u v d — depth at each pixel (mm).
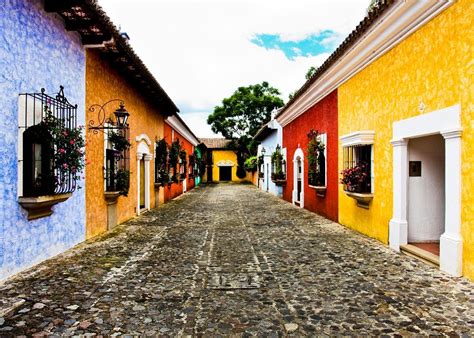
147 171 12617
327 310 3582
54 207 5816
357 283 4406
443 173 6156
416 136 5609
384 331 3100
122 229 8586
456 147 4559
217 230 8461
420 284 4309
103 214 8172
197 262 5500
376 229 7070
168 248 6480
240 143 38469
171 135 17875
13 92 4707
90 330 3150
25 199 4766
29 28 5098
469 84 4355
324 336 3029
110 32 6676
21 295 3982
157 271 4992
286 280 4574
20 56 4875
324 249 6316
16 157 4758
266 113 37000
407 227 6098
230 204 15125
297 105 13250
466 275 4445
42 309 3604
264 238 7430
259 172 29359
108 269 5070
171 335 3070
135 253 6074
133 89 10641
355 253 5980
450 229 4707
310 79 10375
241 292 4137
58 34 5988
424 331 3090
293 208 13422
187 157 24938
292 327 3205
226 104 38094
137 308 3658
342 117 8945
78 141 5785
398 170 6148
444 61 4848
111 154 8695
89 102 7332
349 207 8578
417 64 5520
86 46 7035
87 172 7242
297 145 14312
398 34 5914
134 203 10922
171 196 17641
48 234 5645
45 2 5527
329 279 4590
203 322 3330
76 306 3693
